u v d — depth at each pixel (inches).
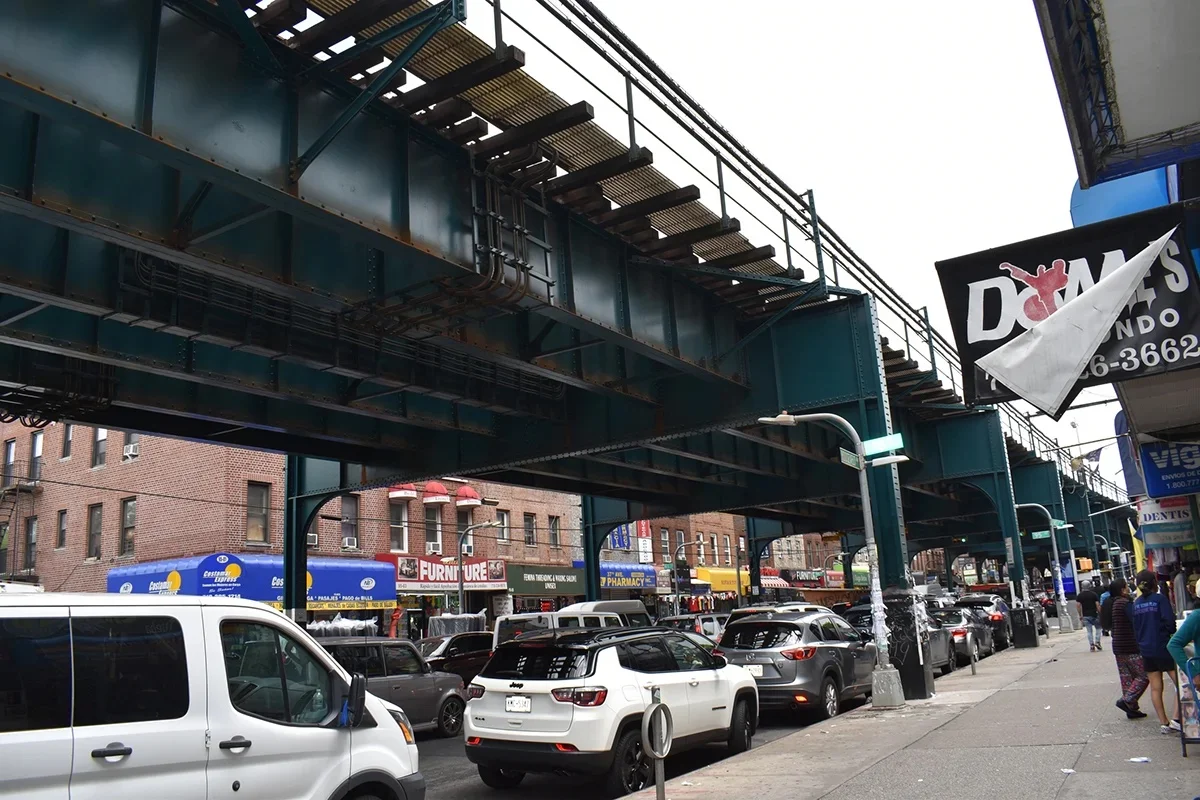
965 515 1728.6
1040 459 1763.0
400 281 506.6
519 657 402.0
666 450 934.4
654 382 776.3
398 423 821.9
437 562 1509.6
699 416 759.7
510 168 483.8
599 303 592.4
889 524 700.0
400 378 644.7
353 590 1301.7
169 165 342.0
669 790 350.6
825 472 1187.3
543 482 1120.2
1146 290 247.4
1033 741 396.2
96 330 532.7
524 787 426.6
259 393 630.5
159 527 1289.4
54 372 574.2
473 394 710.5
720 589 2356.1
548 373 645.3
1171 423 482.6
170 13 344.2
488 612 1632.6
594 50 490.0
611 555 2001.7
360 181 418.3
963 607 1146.7
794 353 748.6
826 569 3112.7
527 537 1768.0
